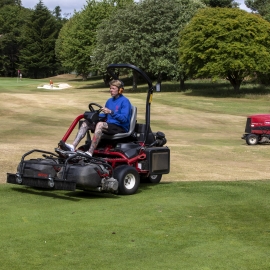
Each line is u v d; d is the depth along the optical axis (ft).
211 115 114.01
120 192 26.99
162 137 31.12
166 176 36.40
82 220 21.34
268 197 27.27
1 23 352.28
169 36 178.50
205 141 71.26
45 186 25.23
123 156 28.04
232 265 16.30
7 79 293.43
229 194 27.86
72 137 69.92
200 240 18.92
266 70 156.46
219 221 21.76
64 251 17.26
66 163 25.29
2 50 341.41
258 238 19.34
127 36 181.37
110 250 17.52
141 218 21.91
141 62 179.63
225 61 152.87
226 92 169.17
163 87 196.65
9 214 22.12
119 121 27.96
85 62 245.24
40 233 19.29
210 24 156.56
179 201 25.68
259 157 52.13
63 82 264.93
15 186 29.25
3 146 49.93
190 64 162.81
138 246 18.04
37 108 118.01
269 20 220.64
